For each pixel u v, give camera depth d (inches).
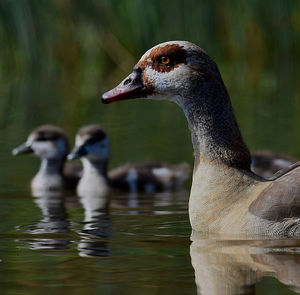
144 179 623.2
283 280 296.4
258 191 377.1
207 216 382.6
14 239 386.9
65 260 336.5
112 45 1144.2
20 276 310.5
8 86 1106.7
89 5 1133.1
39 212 484.1
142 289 288.2
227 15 1122.7
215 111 389.1
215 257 334.0
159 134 765.3
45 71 1159.6
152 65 402.3
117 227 420.5
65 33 1144.8
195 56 393.7
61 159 653.9
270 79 1107.9
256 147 673.6
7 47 1139.3
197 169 393.4
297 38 1157.1
